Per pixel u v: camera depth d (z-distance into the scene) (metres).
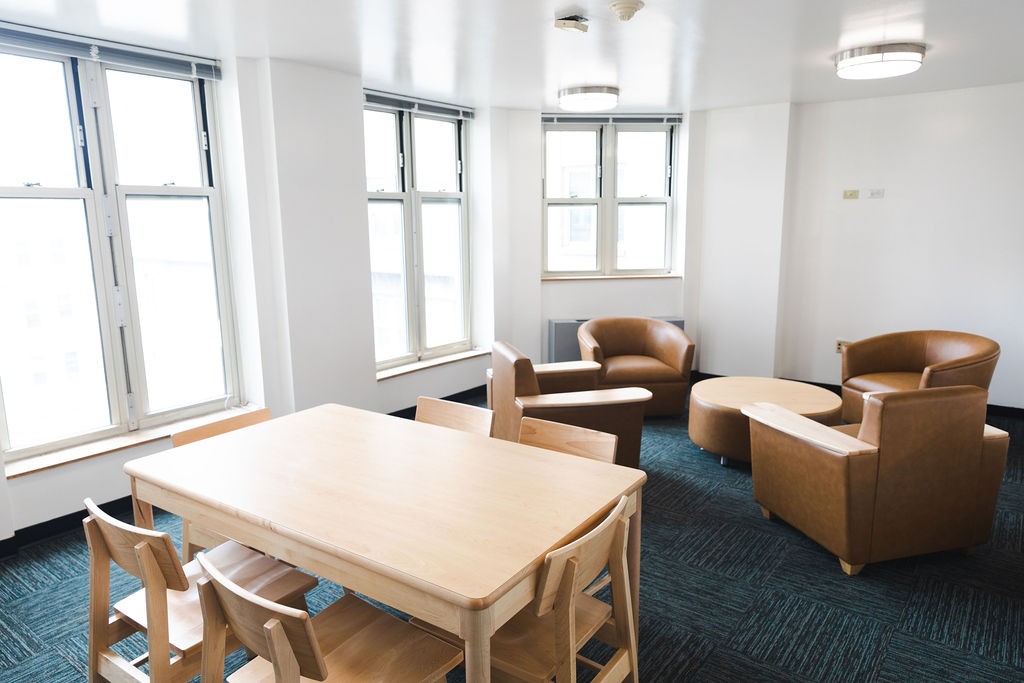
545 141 6.16
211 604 1.61
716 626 2.60
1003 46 3.71
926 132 5.22
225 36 3.37
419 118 5.35
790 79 4.60
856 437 3.07
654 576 2.96
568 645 1.66
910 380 4.46
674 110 5.96
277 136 3.95
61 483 3.34
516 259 5.97
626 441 3.77
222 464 2.29
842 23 3.24
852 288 5.71
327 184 4.27
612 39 3.51
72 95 3.38
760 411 3.34
